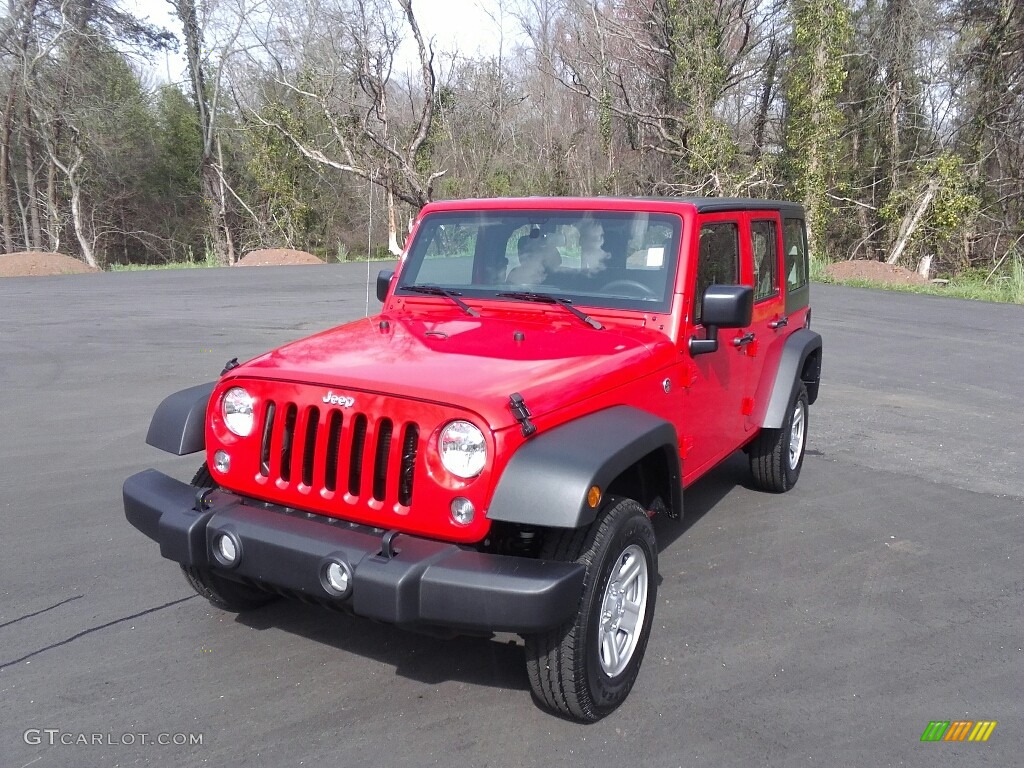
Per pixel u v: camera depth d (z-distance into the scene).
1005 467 6.79
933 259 31.36
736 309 3.88
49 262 23.55
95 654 3.74
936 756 3.16
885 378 10.36
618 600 3.40
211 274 23.00
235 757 3.07
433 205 4.79
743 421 5.20
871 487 6.27
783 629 4.11
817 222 28.91
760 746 3.20
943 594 4.51
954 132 32.03
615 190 36.94
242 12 37.12
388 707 3.41
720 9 30.33
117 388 8.84
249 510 3.40
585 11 33.97
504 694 3.52
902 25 31.61
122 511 5.42
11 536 5.00
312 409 3.30
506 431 2.98
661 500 3.81
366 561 2.97
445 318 4.30
